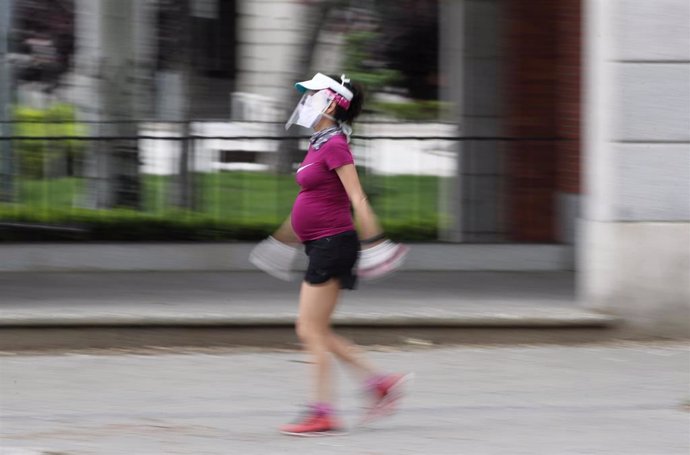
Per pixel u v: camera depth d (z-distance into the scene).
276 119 38.91
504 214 33.28
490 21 33.75
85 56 37.88
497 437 18.17
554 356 24.05
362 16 37.50
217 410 19.73
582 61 30.91
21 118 38.84
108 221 32.75
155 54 38.41
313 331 17.97
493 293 28.36
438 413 19.64
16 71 38.47
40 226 32.16
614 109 24.44
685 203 24.67
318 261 17.61
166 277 30.55
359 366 18.27
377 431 18.48
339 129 17.66
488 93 33.84
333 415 18.27
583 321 24.98
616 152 24.56
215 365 23.11
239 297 27.30
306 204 17.61
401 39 37.78
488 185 33.31
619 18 24.12
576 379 22.09
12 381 21.67
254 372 22.55
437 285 29.64
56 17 38.47
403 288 29.08
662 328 25.12
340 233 17.61
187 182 34.00
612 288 25.09
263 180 34.72
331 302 17.92
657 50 24.19
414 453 17.27
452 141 33.28
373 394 18.28
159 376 22.16
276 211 33.97
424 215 33.69
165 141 34.06
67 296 27.25
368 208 17.27
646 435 18.36
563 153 32.44
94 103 36.31
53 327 24.25
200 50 39.69
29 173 33.44
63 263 31.34
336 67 38.75
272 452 17.23
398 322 24.80
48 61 38.81
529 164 33.03
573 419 19.30
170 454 17.06
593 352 24.39
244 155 34.88
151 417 19.23
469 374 22.45
